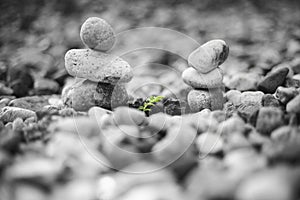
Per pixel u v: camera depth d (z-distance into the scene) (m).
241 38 1.66
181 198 0.58
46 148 0.70
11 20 1.92
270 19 1.94
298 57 1.27
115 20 1.93
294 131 0.69
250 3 2.21
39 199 0.59
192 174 0.63
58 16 2.00
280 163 0.60
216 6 2.18
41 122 0.77
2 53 1.52
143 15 2.01
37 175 0.60
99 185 0.63
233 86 0.99
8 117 0.84
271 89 0.93
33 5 2.07
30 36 1.77
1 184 0.61
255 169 0.59
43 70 1.25
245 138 0.70
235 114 0.79
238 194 0.55
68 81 1.11
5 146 0.66
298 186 0.54
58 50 1.55
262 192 0.52
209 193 0.57
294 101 0.76
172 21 1.94
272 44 1.53
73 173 0.64
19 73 1.10
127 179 0.62
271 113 0.73
